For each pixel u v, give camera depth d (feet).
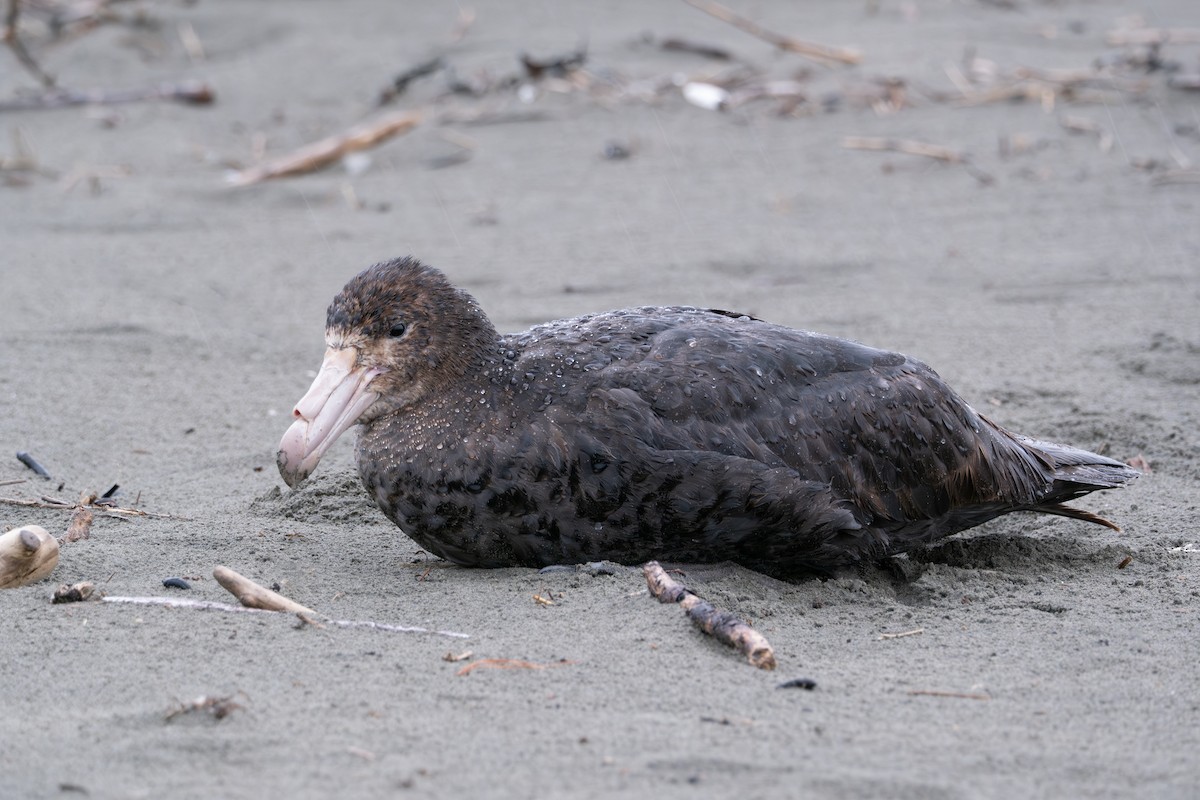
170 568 32.19
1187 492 40.01
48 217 68.33
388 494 32.37
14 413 43.75
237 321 54.85
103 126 83.56
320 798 21.56
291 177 75.87
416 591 31.12
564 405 31.63
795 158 77.10
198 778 22.13
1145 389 47.73
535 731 23.90
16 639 27.48
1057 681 26.99
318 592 31.01
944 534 35.70
